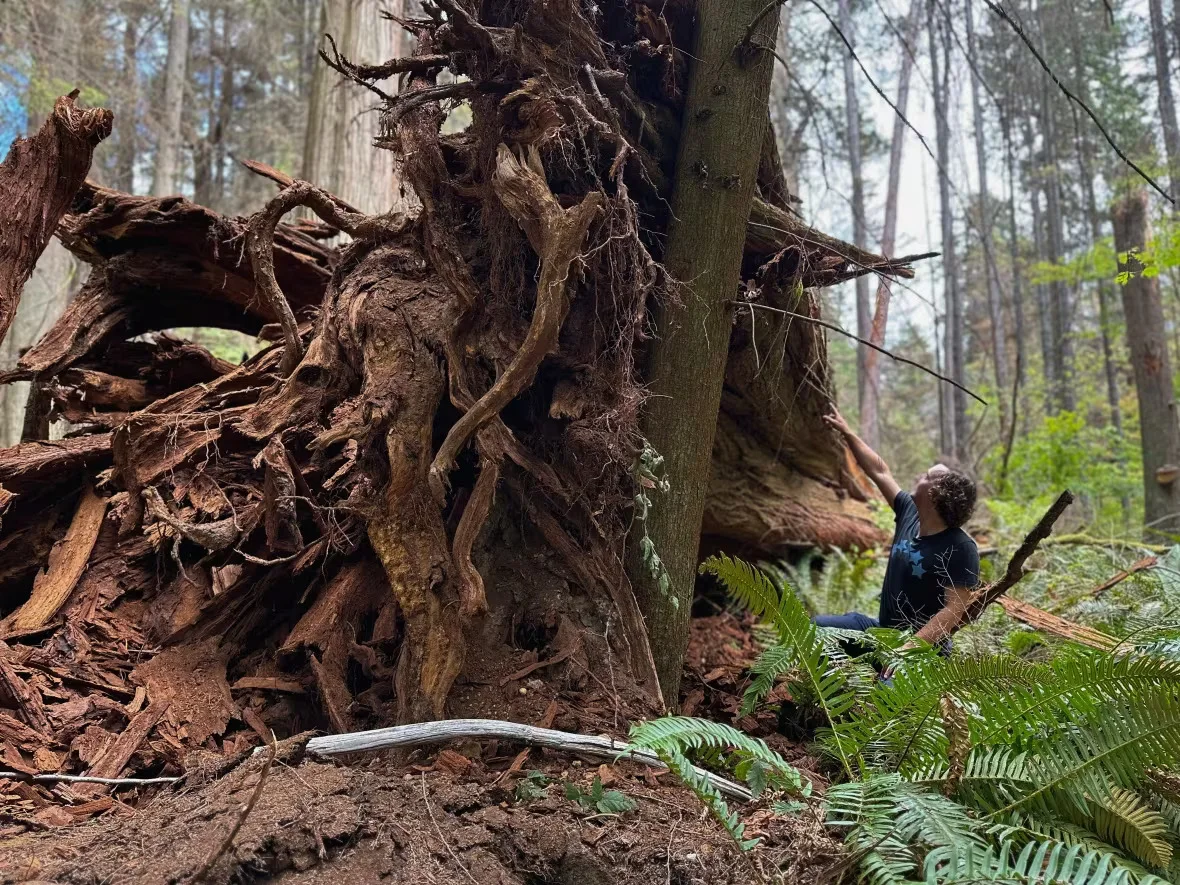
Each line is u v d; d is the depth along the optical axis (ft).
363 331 11.02
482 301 10.85
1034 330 70.95
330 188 24.71
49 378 13.73
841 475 21.16
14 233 10.33
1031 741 8.27
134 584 10.80
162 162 51.16
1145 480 30.60
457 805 7.48
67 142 10.39
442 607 9.63
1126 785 7.66
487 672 10.07
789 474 20.02
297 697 10.21
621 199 10.20
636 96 11.46
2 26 36.35
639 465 10.78
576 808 7.84
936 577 13.23
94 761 8.65
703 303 11.53
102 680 9.71
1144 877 5.93
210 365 14.85
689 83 11.94
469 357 10.74
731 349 15.48
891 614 13.87
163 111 52.03
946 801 7.23
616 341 10.83
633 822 7.76
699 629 16.96
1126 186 31.50
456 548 9.71
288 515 10.44
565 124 9.72
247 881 6.32
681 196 11.71
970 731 8.32
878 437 42.37
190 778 7.95
